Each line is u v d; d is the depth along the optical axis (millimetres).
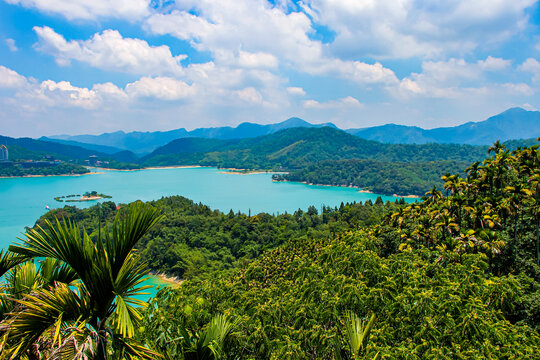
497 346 31531
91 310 12117
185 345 18109
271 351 29906
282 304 41344
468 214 83625
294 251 112750
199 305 31734
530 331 38312
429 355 28234
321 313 36719
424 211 95188
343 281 42594
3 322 10805
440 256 60562
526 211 71625
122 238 12008
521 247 71188
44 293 11164
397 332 35094
